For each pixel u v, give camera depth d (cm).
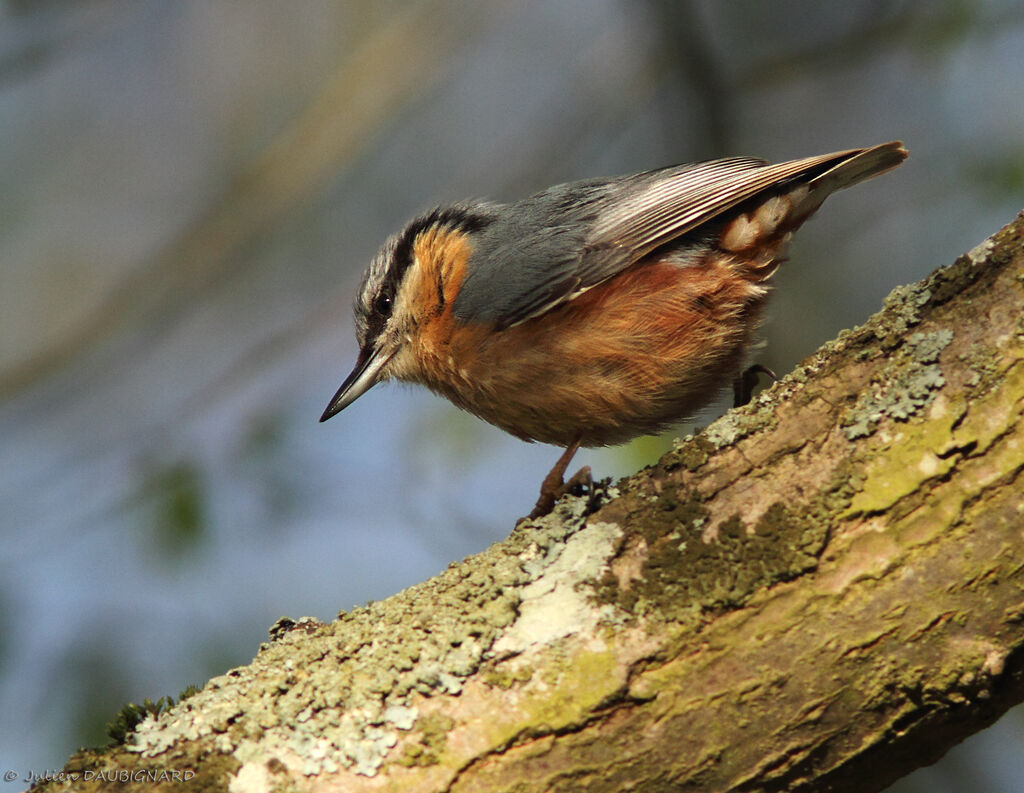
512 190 1470
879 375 545
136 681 974
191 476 1079
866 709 493
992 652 482
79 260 1503
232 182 1466
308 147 1398
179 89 1545
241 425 1136
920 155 1277
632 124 1442
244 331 1427
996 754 999
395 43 1419
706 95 1275
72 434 1351
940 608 490
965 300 541
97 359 1396
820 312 1236
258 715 514
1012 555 488
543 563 548
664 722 501
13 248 1501
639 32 1370
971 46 1224
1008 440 505
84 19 1477
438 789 495
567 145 1462
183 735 511
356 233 1469
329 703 514
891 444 525
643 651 511
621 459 1042
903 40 1251
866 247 1260
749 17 1358
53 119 1540
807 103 1359
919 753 506
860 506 515
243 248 1433
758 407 566
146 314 1405
